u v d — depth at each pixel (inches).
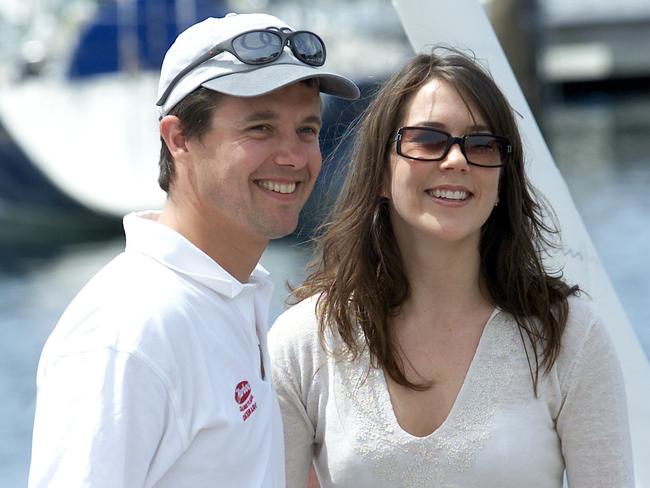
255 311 310.3
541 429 319.6
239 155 290.5
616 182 2383.1
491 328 326.6
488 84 320.5
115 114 2082.9
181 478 278.2
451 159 315.0
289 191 298.4
